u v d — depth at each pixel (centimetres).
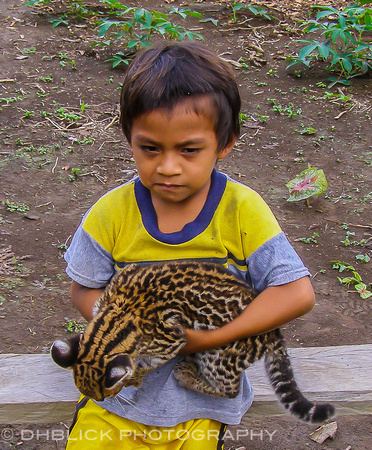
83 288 261
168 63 219
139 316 238
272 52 923
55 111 758
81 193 626
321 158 702
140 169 229
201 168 227
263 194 638
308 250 563
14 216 587
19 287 504
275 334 272
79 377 227
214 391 260
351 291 519
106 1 951
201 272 246
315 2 1085
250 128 751
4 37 923
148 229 245
